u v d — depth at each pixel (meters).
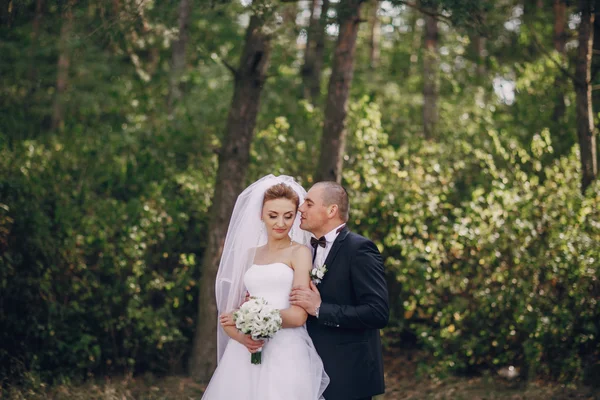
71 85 11.43
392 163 7.75
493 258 7.00
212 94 11.07
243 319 3.67
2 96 10.33
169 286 7.30
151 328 7.07
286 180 4.16
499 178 8.16
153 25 6.70
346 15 7.00
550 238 6.91
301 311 3.80
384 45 16.39
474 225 7.20
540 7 11.71
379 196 7.59
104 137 8.40
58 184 7.36
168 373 7.35
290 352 3.82
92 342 7.13
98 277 7.21
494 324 7.09
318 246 4.01
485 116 9.96
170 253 7.60
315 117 9.05
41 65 11.39
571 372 6.60
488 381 6.93
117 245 7.16
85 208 7.27
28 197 6.98
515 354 6.98
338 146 7.24
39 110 11.16
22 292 6.80
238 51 13.17
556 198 7.09
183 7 8.77
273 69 11.90
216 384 4.01
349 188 7.77
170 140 8.41
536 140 7.64
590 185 7.02
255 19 6.83
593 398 6.27
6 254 6.57
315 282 3.87
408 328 7.99
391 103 12.71
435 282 7.42
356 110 8.18
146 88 11.90
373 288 3.82
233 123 7.12
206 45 11.64
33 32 10.64
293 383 3.77
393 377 7.40
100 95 11.24
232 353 4.02
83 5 6.54
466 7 6.36
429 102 11.17
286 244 4.01
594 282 6.58
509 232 7.02
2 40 10.58
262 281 3.90
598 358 6.66
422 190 7.68
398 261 7.42
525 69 10.16
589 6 7.35
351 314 3.75
